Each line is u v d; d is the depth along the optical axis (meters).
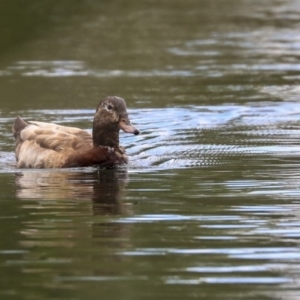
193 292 9.14
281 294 9.09
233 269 9.82
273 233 11.10
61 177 14.56
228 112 20.47
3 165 15.76
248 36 33.22
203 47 30.67
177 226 11.43
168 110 20.69
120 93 22.78
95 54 29.16
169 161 15.77
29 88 23.44
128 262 10.05
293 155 16.08
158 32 34.09
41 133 15.84
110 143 15.47
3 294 9.14
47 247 10.62
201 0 44.31
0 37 32.44
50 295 9.09
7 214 12.14
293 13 39.97
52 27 34.81
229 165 15.32
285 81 24.41
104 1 42.03
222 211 12.18
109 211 12.23
